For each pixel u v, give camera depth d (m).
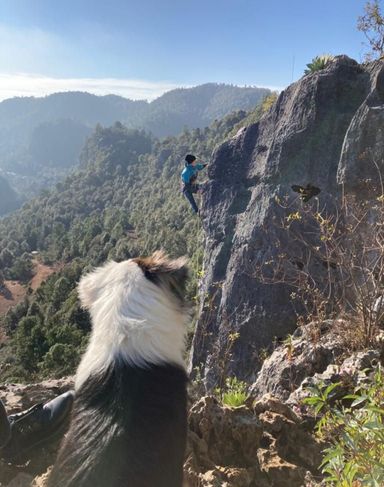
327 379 4.56
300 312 11.53
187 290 2.47
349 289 7.93
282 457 3.42
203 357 11.96
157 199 164.50
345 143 11.79
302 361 5.99
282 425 3.55
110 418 2.00
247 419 3.51
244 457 3.34
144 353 2.13
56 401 3.16
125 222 150.88
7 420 2.97
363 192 11.40
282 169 13.08
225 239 14.05
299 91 13.45
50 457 3.22
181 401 2.17
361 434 2.73
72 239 148.50
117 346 2.14
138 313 2.19
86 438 1.97
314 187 12.45
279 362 6.35
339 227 11.31
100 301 2.30
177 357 2.25
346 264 7.47
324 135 12.75
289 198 12.62
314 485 3.11
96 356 2.18
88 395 2.11
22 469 3.14
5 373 46.91
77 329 49.28
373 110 11.55
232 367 11.79
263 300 12.09
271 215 12.72
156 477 1.92
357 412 3.43
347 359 4.99
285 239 12.20
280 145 13.30
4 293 117.56
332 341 6.12
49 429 3.09
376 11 11.80
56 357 37.50
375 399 3.07
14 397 4.05
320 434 3.42
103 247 123.88
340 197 11.94
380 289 6.54
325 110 12.91
